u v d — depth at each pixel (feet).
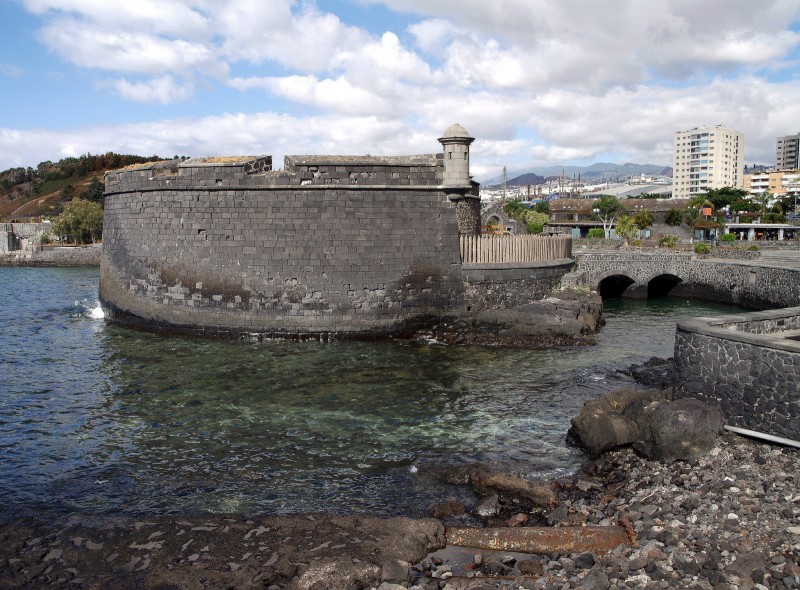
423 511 40.52
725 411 48.60
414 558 34.22
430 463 48.16
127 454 49.98
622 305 147.13
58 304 132.57
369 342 90.07
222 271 91.86
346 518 37.93
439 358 81.20
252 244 90.84
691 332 51.60
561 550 34.88
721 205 410.93
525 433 54.54
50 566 32.96
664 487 40.91
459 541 36.17
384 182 91.25
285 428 55.67
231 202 91.15
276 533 36.29
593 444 48.52
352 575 31.91
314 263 90.22
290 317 90.53
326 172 89.92
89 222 298.56
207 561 33.32
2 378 71.82
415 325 93.04
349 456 49.52
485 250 100.37
